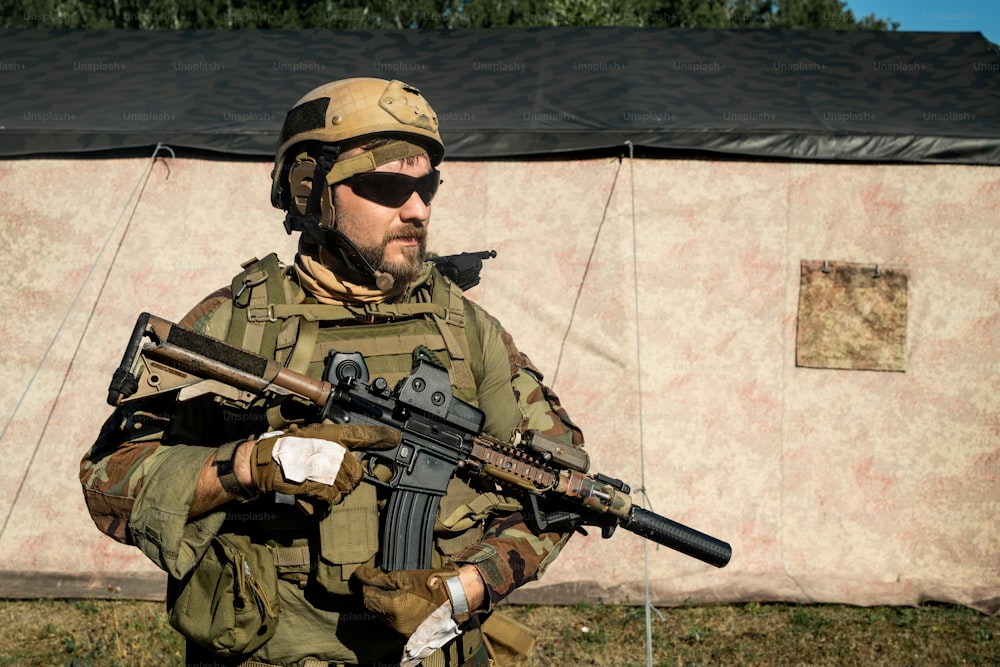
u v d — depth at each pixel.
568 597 5.61
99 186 5.57
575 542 5.68
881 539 5.67
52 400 5.55
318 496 1.81
